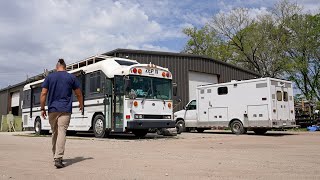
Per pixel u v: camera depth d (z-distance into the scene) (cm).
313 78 4200
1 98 4491
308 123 2505
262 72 4288
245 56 4444
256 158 749
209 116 1945
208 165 649
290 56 4144
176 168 616
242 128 1783
